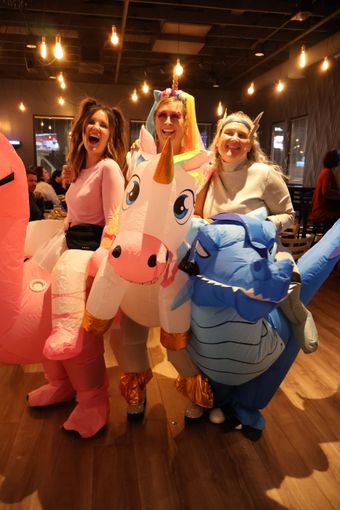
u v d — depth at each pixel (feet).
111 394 7.72
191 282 5.20
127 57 30.12
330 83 27.07
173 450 6.27
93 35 25.05
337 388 8.23
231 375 5.88
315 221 20.62
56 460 5.99
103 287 5.13
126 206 4.78
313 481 5.77
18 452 6.13
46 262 6.16
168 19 21.89
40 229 6.53
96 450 6.21
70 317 5.42
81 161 6.63
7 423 6.80
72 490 5.48
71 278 5.50
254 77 36.24
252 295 4.64
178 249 5.14
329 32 25.09
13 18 22.44
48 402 7.19
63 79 32.37
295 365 9.12
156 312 5.83
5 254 5.39
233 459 6.14
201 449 6.32
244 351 5.48
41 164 40.11
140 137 5.41
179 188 4.67
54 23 22.94
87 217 6.35
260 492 5.55
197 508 5.27
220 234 4.96
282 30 24.54
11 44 28.32
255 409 6.85
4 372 8.44
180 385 6.51
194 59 30.40
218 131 7.33
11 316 5.61
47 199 21.65
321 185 19.72
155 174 4.44
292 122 33.40
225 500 5.41
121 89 39.01
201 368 6.15
